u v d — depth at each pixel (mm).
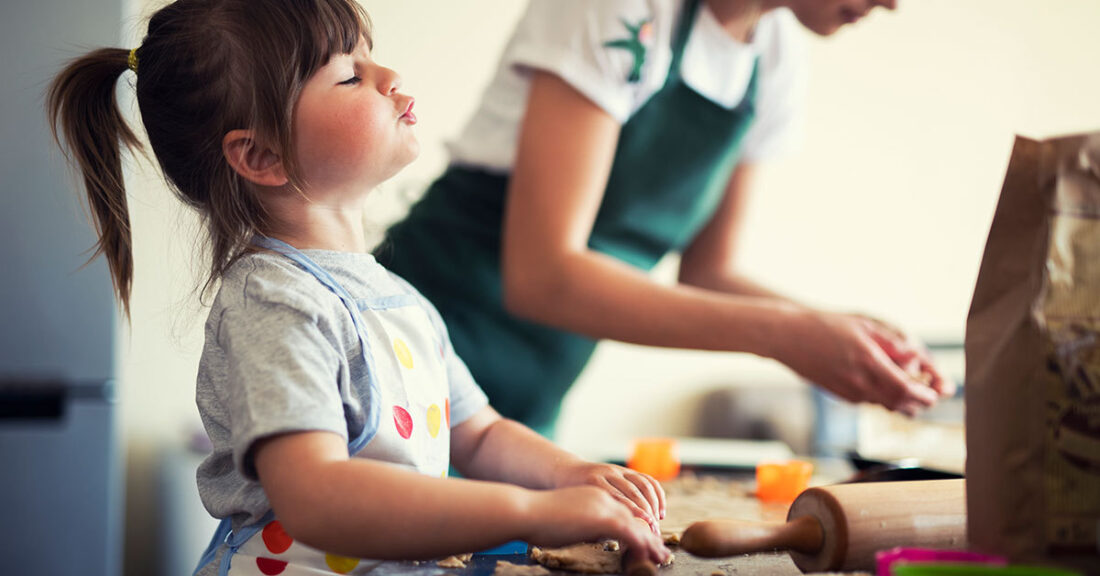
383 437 719
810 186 3133
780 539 628
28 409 1783
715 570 673
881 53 3156
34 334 1783
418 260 1470
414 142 813
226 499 722
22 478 1772
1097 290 581
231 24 778
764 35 1443
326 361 676
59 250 1786
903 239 3184
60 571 1783
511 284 1212
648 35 1224
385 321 782
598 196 1229
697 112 1405
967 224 3205
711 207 1553
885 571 564
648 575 602
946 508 653
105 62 835
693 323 1142
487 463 888
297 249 775
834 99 3139
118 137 856
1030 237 588
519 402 1528
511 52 1361
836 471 1425
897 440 2104
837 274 3152
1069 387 571
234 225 784
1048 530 564
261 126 763
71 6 1785
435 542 593
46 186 1779
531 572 662
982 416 592
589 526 602
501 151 1406
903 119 3176
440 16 2668
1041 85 3223
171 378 2355
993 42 3199
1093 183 583
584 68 1186
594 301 1154
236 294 719
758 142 1573
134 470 2334
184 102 796
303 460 613
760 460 1440
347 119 766
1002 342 587
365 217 1066
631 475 807
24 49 1768
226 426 716
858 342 1102
